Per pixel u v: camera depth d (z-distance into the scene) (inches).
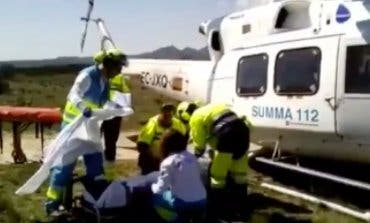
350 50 286.7
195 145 282.8
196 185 224.1
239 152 275.4
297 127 314.7
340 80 289.0
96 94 255.1
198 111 283.3
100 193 247.0
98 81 254.5
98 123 249.6
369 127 281.3
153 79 459.8
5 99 1293.1
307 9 323.6
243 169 282.0
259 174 373.1
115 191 239.0
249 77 352.2
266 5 355.3
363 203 297.3
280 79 325.1
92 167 251.4
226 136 270.1
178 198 220.2
